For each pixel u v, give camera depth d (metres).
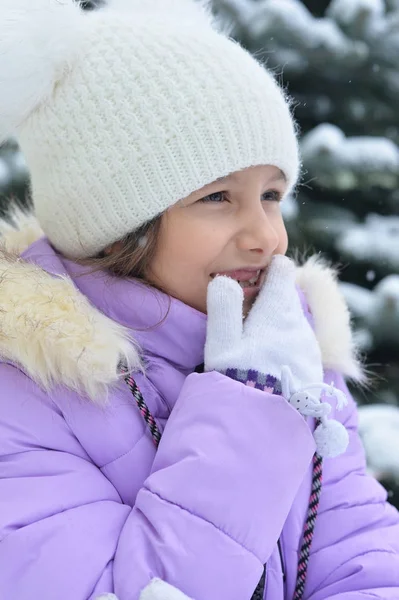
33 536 0.86
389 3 2.59
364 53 2.38
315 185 2.41
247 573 0.85
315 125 2.64
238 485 0.88
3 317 0.96
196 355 1.10
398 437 1.89
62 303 0.99
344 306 1.31
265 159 1.06
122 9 1.22
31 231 1.30
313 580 1.04
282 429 0.91
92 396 0.96
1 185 2.29
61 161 1.10
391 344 2.44
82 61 1.08
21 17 1.10
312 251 2.47
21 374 0.98
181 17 1.20
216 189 1.06
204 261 1.06
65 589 0.83
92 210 1.09
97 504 0.92
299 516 1.05
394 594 0.99
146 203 1.05
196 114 1.04
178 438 0.93
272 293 1.09
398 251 2.41
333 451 0.95
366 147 2.33
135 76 1.05
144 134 1.04
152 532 0.87
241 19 2.32
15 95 1.10
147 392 1.04
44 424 0.95
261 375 1.00
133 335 1.07
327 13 2.51
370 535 1.07
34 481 0.91
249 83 1.06
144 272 1.10
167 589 0.79
